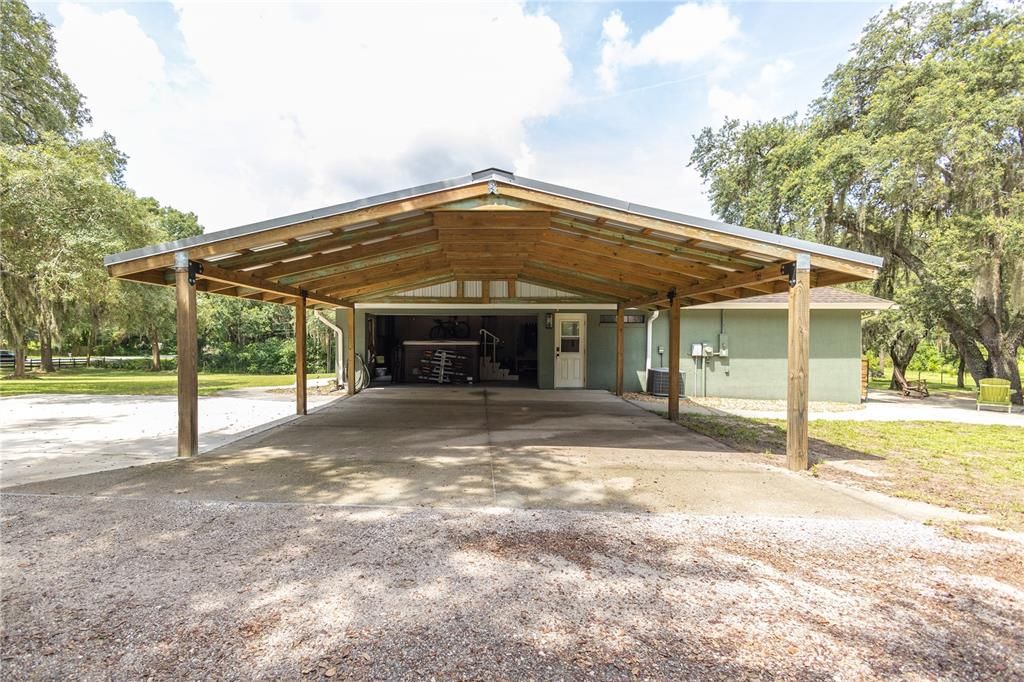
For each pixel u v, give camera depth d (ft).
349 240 19.27
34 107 48.11
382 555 9.88
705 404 35.76
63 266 38.29
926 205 40.83
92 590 8.37
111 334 92.07
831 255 16.66
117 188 44.78
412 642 7.03
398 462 17.58
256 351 91.04
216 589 8.45
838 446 22.02
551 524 11.75
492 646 6.96
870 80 47.60
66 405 33.53
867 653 6.95
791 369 17.24
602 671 6.45
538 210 16.38
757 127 62.85
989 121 35.50
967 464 18.48
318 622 7.48
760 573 9.37
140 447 19.76
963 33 42.68
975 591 8.80
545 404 33.45
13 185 36.35
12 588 8.41
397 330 55.93
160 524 11.42
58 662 6.50
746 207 62.54
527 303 41.78
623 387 39.83
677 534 11.25
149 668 6.40
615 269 26.73
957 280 40.32
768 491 14.65
